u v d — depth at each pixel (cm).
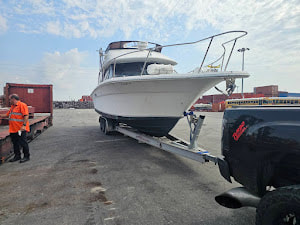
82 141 645
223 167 202
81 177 338
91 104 4200
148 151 522
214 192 286
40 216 221
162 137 558
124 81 455
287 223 142
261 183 175
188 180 330
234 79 383
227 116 205
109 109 610
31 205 245
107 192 283
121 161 434
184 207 244
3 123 618
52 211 231
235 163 191
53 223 208
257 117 176
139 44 611
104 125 779
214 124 1129
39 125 754
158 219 217
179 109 445
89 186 302
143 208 240
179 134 809
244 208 243
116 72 591
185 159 454
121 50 671
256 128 173
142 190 290
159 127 499
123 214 227
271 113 168
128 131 609
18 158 430
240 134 186
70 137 715
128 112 513
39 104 977
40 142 626
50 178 333
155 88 434
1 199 260
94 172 364
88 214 226
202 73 378
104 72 727
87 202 253
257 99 1750
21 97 921
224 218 221
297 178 152
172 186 305
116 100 545
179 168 391
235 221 215
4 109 641
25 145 423
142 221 213
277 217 146
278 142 156
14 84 893
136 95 470
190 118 407
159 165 409
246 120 184
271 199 148
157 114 470
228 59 412
